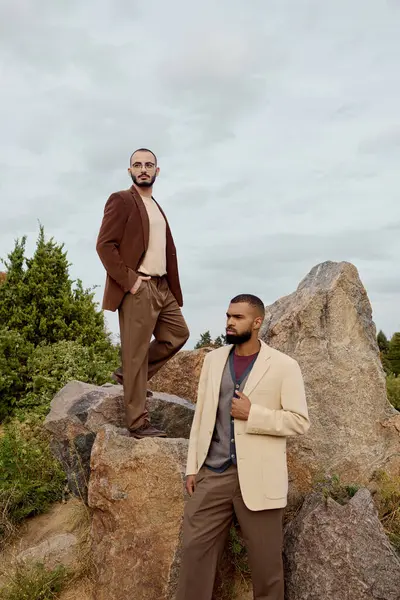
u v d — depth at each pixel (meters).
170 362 6.57
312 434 4.73
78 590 4.38
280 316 5.37
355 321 5.14
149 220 4.67
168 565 3.97
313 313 5.05
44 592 4.30
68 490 5.50
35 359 9.02
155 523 4.10
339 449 4.73
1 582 4.61
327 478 4.59
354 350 5.04
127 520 4.16
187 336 5.04
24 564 4.65
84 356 9.38
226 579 4.15
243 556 4.27
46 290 10.36
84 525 5.04
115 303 4.52
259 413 3.51
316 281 5.43
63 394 5.98
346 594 3.62
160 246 4.74
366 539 3.78
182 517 4.09
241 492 3.51
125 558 4.09
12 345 9.09
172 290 4.98
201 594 3.55
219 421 3.74
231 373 3.77
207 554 3.59
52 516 5.61
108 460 4.29
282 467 3.62
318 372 4.90
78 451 5.24
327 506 3.96
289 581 3.85
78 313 10.51
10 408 8.38
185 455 4.31
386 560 3.75
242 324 3.70
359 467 4.70
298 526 4.01
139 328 4.52
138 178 4.70
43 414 7.82
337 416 4.82
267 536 3.53
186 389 6.46
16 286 10.41
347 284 5.19
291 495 4.63
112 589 4.06
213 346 7.25
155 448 4.27
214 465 3.66
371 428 4.87
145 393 4.64
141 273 4.60
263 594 3.58
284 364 3.69
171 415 5.48
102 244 4.43
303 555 3.85
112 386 6.34
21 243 10.77
